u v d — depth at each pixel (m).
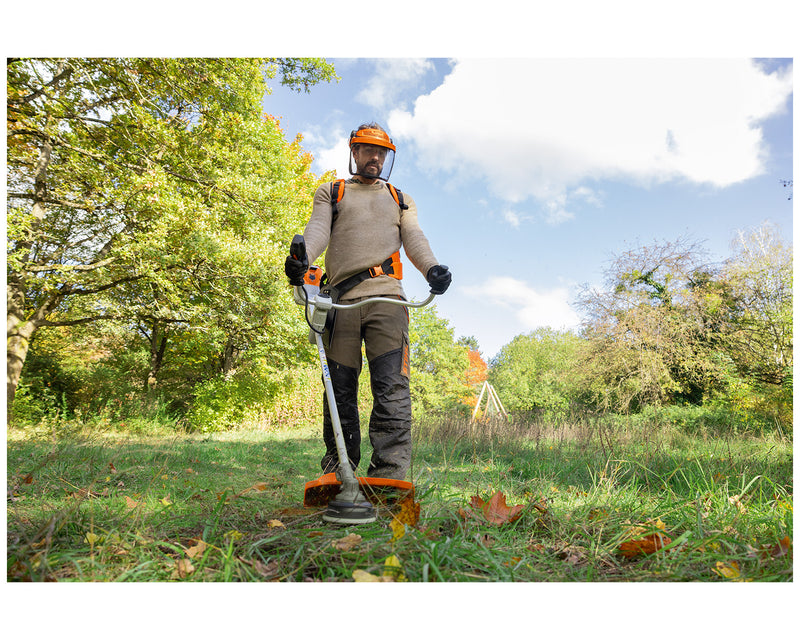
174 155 9.99
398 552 1.53
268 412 14.02
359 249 2.49
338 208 2.54
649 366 11.73
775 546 1.73
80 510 2.12
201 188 10.30
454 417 9.35
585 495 2.86
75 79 8.51
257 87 10.70
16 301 9.27
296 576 1.48
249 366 14.70
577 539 1.93
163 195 9.02
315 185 16.31
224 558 1.48
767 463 3.67
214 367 16.31
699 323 11.67
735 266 11.58
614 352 12.40
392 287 2.46
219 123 10.30
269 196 10.91
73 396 13.16
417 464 4.96
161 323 12.11
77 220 10.14
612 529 2.01
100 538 1.72
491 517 2.06
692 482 3.17
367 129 2.56
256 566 1.49
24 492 2.66
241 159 11.08
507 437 7.32
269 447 7.27
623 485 3.35
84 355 15.30
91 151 8.74
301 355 13.86
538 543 1.89
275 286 11.02
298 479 3.64
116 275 9.70
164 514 2.12
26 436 7.41
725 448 5.18
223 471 4.14
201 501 2.57
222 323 11.85
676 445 6.00
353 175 2.60
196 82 9.50
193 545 1.77
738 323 11.47
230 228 10.70
